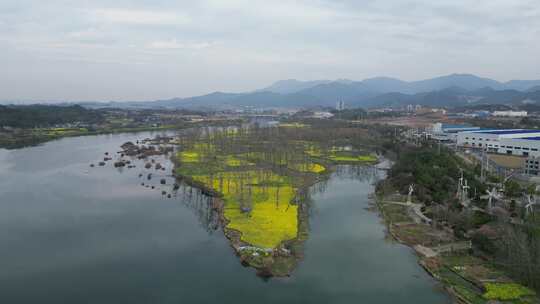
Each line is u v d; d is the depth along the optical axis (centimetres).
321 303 7819
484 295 7919
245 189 15988
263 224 11825
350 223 12519
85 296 8088
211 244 10738
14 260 9750
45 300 7944
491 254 9575
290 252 10025
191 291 8262
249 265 9462
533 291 8038
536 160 18162
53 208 13950
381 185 16788
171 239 11100
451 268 9181
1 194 15625
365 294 8188
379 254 10162
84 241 10950
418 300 7962
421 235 11256
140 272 9125
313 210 13862
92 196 15575
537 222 10575
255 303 7812
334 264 9556
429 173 15862
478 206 13025
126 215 13250
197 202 14838
